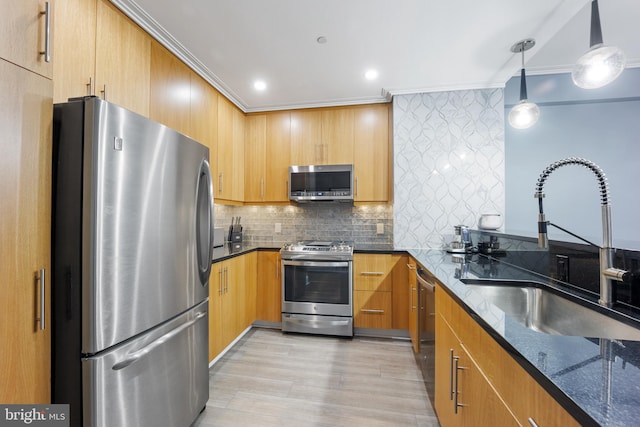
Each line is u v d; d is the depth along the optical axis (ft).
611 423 1.30
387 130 9.77
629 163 8.79
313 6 5.36
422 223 9.07
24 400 2.83
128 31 5.39
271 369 6.98
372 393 6.01
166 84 6.42
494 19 5.74
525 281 4.52
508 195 9.45
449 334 4.26
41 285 2.97
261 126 10.55
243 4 5.29
